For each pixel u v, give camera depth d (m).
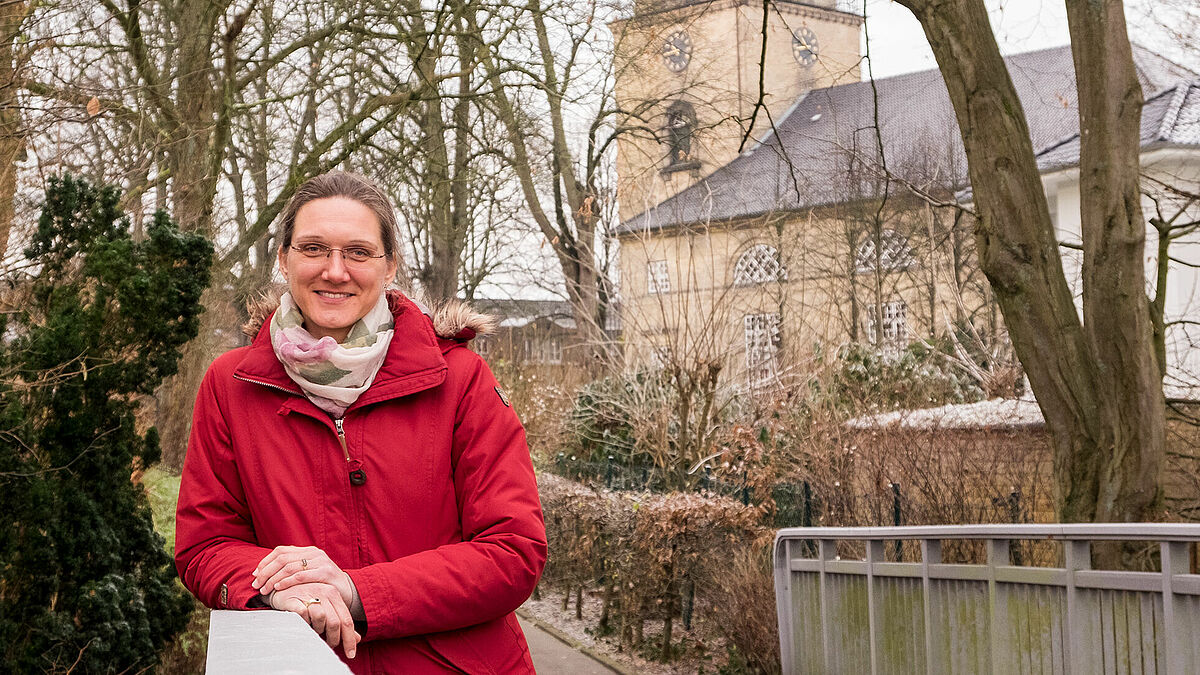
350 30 13.30
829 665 6.66
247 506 2.04
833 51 43.22
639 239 14.48
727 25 39.38
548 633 10.52
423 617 1.81
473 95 14.59
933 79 40.66
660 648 9.32
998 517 8.59
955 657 5.62
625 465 14.09
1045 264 7.05
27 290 5.41
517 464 2.03
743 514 8.84
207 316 9.61
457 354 2.09
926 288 20.94
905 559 8.61
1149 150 22.22
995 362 13.82
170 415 8.91
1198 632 4.21
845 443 9.39
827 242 21.73
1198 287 22.58
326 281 2.05
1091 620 4.75
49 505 4.60
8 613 4.50
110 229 5.38
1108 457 6.91
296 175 12.91
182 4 11.28
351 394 1.97
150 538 5.07
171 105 10.77
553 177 26.80
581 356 20.31
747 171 36.38
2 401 4.61
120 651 4.69
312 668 0.98
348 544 1.93
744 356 13.50
